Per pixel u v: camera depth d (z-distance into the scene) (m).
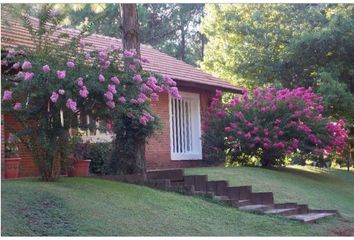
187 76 19.06
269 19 27.09
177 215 9.92
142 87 11.31
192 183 12.90
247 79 26.70
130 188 11.26
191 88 19.42
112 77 10.79
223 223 9.98
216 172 14.98
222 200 11.51
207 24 29.30
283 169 19.06
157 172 13.41
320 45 23.77
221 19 28.12
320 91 22.45
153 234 8.64
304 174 18.86
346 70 24.05
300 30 25.23
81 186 10.68
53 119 10.94
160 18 40.41
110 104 10.63
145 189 11.47
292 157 20.08
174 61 21.25
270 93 18.72
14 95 10.63
